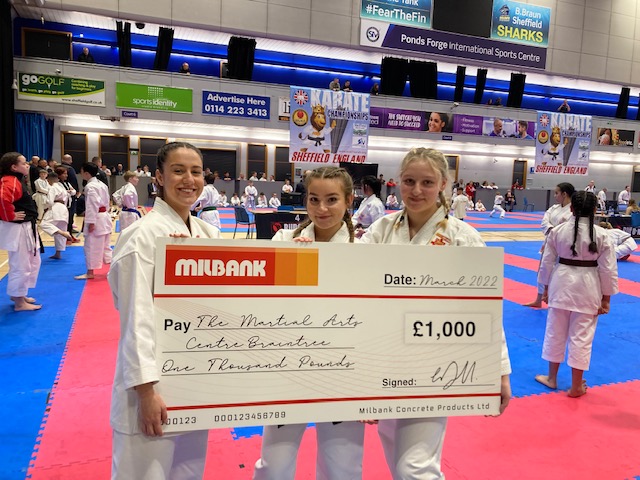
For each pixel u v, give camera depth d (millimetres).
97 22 22188
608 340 5469
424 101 25188
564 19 28266
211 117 21750
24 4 19906
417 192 1925
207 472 2727
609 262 3762
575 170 13695
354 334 1800
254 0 23234
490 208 28375
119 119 21375
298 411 1763
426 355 1848
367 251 1803
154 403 1595
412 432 1867
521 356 4891
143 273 1663
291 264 1747
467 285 1871
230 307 1700
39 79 18969
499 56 27281
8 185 5504
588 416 3568
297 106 9211
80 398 3582
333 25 24562
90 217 7508
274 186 24203
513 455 2998
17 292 5754
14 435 3043
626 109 30391
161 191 1958
